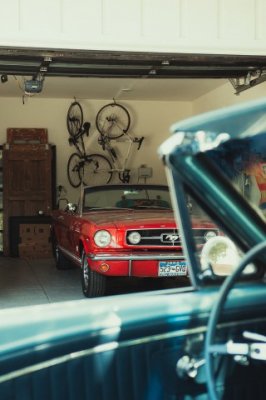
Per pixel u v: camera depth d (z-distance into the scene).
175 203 1.62
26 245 11.61
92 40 6.75
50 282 8.24
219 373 1.73
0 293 7.40
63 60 7.42
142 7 6.88
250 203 1.62
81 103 13.18
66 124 13.08
